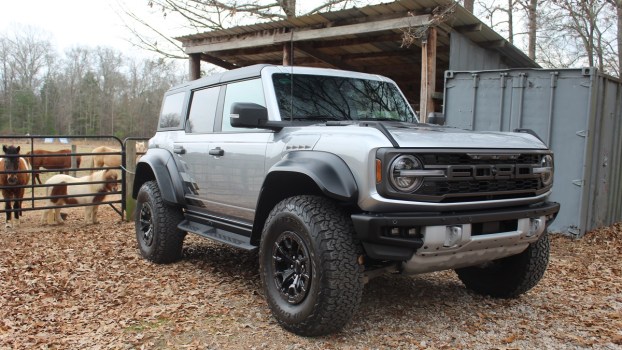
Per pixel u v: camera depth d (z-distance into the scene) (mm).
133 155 9430
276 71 4625
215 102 5262
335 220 3537
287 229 3770
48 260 6211
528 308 4426
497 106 7887
